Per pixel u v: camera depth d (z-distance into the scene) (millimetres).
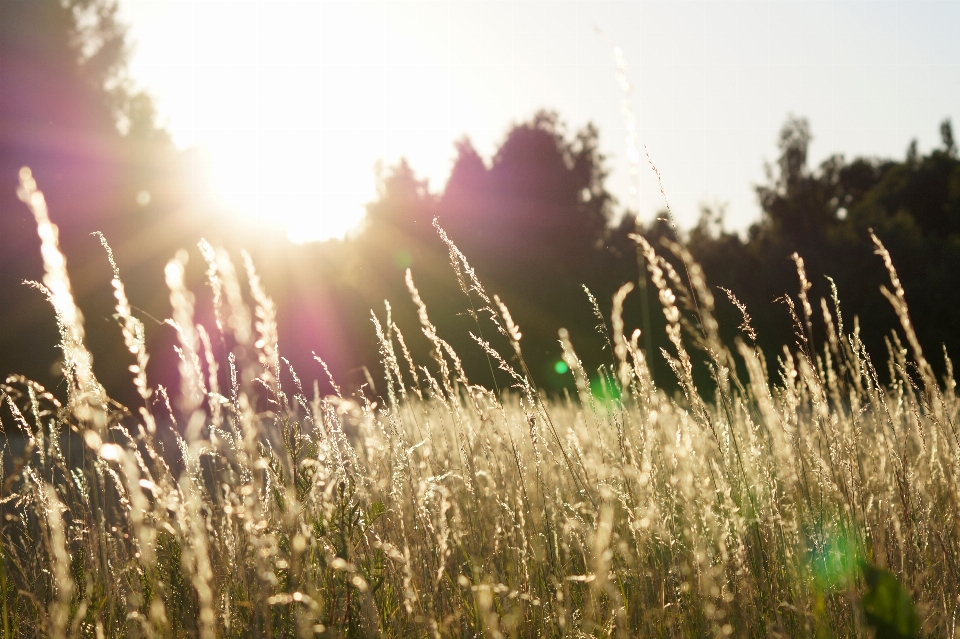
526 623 2059
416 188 43750
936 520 2469
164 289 15969
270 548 1901
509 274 29031
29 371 12312
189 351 1702
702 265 30125
